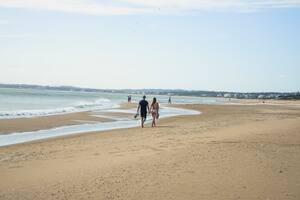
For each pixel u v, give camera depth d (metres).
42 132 21.00
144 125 25.94
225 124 25.61
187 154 11.15
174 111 47.62
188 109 53.72
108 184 7.92
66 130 22.34
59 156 12.23
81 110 42.78
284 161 10.26
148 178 8.34
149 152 12.13
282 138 15.38
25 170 9.73
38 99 82.62
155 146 13.74
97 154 12.30
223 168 9.27
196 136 16.97
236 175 8.59
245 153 11.34
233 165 9.60
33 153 13.16
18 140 17.55
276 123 25.02
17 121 26.16
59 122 27.05
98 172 9.05
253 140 14.61
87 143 15.85
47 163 10.78
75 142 16.38
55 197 7.11
